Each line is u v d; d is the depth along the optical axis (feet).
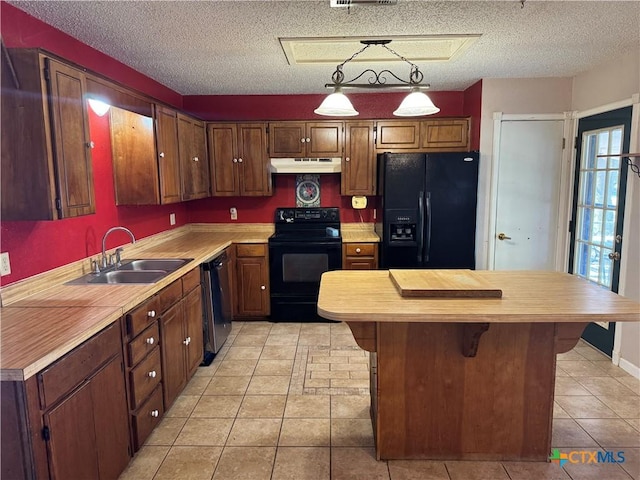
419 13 7.61
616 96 10.64
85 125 7.14
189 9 7.22
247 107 14.94
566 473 6.83
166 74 11.76
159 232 12.79
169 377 8.42
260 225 15.46
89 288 7.60
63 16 7.43
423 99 8.33
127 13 7.34
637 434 7.83
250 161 14.28
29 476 4.65
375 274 8.21
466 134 14.01
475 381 6.98
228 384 9.87
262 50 9.57
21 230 7.01
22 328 5.63
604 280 11.24
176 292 8.84
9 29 6.88
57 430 4.99
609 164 10.99
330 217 15.24
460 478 6.75
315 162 14.20
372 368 8.00
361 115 14.89
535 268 13.46
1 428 4.57
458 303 6.29
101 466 5.98
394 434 7.13
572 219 12.72
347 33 8.56
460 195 12.91
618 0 7.09
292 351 11.72
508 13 7.64
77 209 6.87
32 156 6.15
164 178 10.50
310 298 13.88
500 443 7.12
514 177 13.16
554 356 6.90
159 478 6.79
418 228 12.99
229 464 7.11
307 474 6.86
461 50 9.85
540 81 12.74
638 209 9.87
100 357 5.93
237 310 14.06
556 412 8.54
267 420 8.39
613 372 10.24
